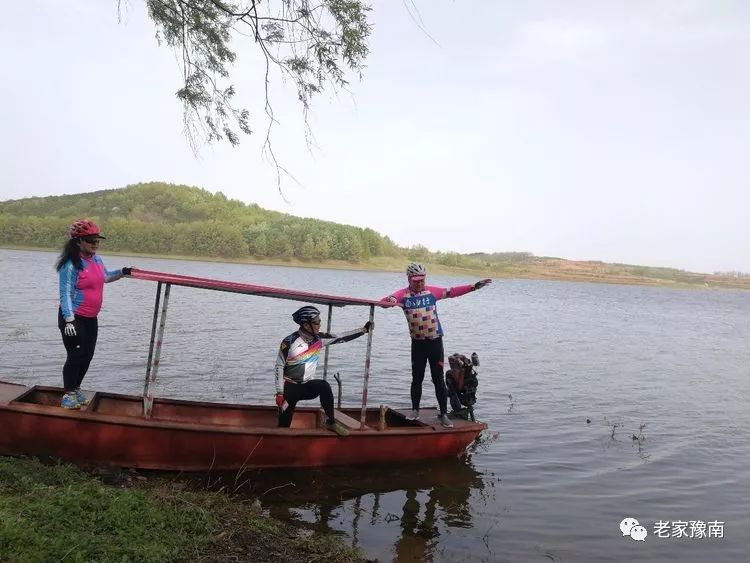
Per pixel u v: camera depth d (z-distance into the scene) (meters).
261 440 6.99
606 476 8.21
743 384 17.48
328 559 4.90
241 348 18.02
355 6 6.76
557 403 13.17
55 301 28.00
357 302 7.62
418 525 6.13
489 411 12.02
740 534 6.45
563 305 69.06
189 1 7.46
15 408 5.97
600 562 5.60
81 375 6.50
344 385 13.78
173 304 31.41
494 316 43.62
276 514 6.02
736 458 9.44
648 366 20.48
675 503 7.32
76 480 5.50
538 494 7.34
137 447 6.47
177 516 4.93
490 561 5.44
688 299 138.38
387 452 7.86
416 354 8.44
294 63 7.02
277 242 185.62
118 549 3.98
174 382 12.54
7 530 3.74
